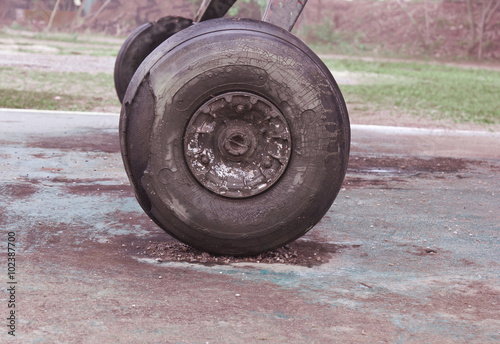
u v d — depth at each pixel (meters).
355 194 5.82
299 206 3.57
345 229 4.61
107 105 12.56
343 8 50.38
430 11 48.00
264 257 3.79
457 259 3.98
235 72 3.45
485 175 7.16
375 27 48.09
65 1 45.84
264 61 3.46
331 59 33.78
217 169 3.54
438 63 38.72
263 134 3.54
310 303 3.05
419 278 3.56
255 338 2.59
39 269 3.34
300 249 4.03
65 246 3.84
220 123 3.51
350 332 2.71
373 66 29.97
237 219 3.55
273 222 3.58
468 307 3.11
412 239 4.43
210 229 3.56
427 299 3.21
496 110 14.91
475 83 23.27
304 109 3.50
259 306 2.97
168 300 2.98
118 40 40.78
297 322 2.79
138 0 48.88
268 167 3.55
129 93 3.52
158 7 49.16
